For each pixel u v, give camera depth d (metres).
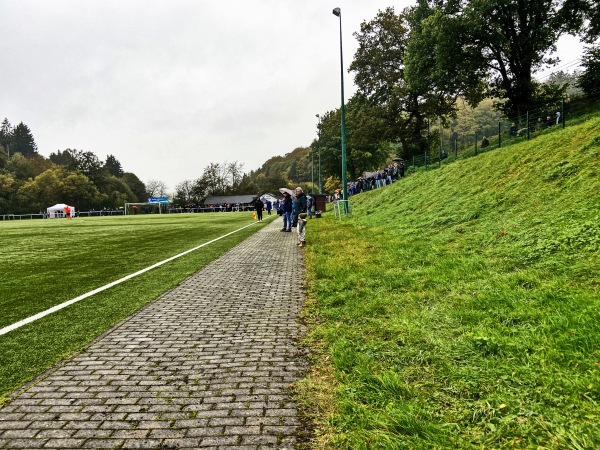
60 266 8.41
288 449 2.10
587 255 4.74
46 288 6.22
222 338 3.91
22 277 7.16
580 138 9.80
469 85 29.42
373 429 2.20
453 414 2.27
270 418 2.42
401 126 41.81
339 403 2.49
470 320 3.64
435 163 28.36
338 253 8.81
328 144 65.62
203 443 2.17
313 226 17.77
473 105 34.06
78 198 92.94
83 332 4.11
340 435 2.16
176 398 2.70
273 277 7.04
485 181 12.05
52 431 2.32
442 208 12.12
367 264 7.02
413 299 4.56
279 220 28.17
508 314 3.56
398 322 3.87
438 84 29.58
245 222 26.19
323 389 2.76
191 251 10.77
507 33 26.86
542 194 8.12
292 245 11.79
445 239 8.26
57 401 2.68
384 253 7.98
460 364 2.85
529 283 4.40
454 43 26.44
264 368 3.17
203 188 119.00
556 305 3.53
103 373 3.12
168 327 4.27
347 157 62.50
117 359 3.40
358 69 42.31
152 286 6.34
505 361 2.76
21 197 83.00
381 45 40.84
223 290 6.05
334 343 3.54
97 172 106.69
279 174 141.50
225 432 2.28
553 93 28.09
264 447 2.12
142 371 3.15
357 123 44.16
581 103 23.30
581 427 1.98
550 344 2.84
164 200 95.25
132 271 7.72
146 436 2.26
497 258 5.82
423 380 2.71
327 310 4.63
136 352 3.55
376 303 4.55
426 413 2.28
